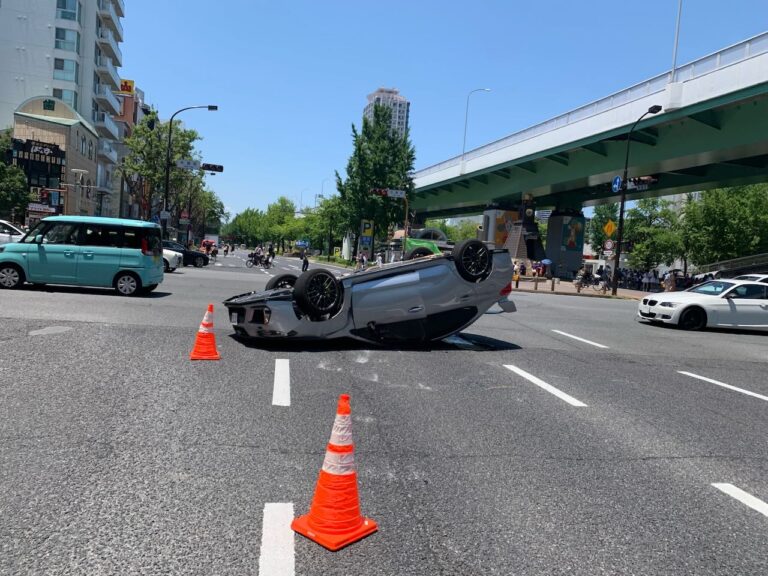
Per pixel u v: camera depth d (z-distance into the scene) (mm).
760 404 7328
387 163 62594
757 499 4234
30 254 14289
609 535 3551
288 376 7230
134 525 3342
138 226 14906
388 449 4863
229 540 3234
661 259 64938
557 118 38969
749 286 15875
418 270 9805
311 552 3164
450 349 10094
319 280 8977
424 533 3453
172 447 4594
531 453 4969
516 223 50406
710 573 3178
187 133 49531
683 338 13844
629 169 34688
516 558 3225
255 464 4355
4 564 2900
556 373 8539
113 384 6277
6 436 4586
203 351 7828
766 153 27203
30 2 54844
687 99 27141
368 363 8398
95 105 61750
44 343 8016
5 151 46344
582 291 36688
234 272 34312
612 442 5398
